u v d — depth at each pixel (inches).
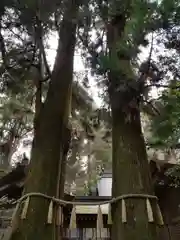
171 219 223.5
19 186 220.4
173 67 167.3
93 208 262.4
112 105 153.1
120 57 147.6
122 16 164.9
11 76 188.9
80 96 264.5
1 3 162.4
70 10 165.8
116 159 133.3
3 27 179.8
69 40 191.5
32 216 112.4
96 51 183.9
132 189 118.3
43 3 161.8
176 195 228.4
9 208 225.6
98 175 341.7
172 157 230.2
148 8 139.9
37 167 129.4
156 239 105.6
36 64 191.2
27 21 173.9
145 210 112.2
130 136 137.6
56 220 119.0
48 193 121.4
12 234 109.6
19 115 269.6
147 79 158.4
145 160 132.3
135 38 144.4
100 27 186.2
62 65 180.2
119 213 115.0
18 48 189.5
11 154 306.0
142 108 171.9
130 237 105.5
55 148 138.9
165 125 165.9
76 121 280.8
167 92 170.1
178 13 140.9
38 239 107.6
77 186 339.3
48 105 157.4
